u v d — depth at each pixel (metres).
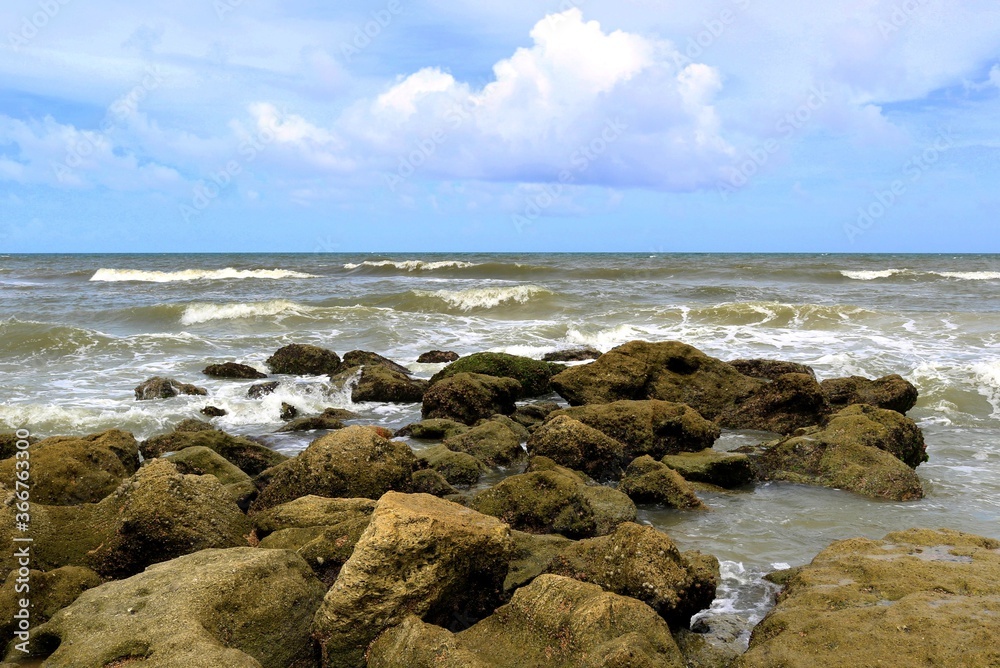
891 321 26.16
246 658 4.93
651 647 5.27
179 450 11.51
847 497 10.44
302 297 36.84
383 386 17.27
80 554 7.01
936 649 5.15
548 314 30.36
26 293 40.78
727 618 6.73
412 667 5.27
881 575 6.43
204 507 7.45
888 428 11.75
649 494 10.11
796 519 9.48
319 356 20.12
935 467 11.98
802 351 21.45
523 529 8.39
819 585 6.41
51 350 22.06
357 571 5.80
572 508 8.37
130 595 5.79
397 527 5.95
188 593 5.70
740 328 25.41
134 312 29.55
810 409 14.32
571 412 12.97
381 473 9.13
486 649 5.63
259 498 9.30
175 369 20.19
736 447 13.11
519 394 16.05
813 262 69.31
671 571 6.38
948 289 38.91
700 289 38.34
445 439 12.62
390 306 33.22
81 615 5.61
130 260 96.69
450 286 43.03
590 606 5.54
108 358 21.50
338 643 5.72
